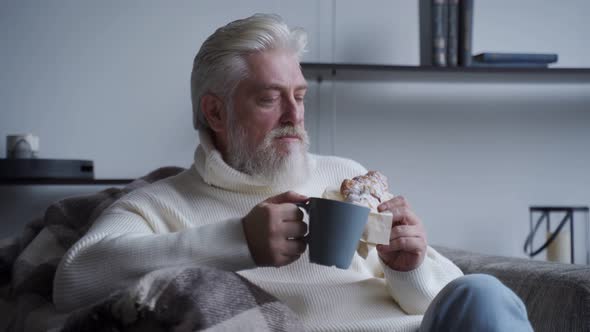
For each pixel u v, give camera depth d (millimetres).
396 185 2326
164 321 743
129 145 2195
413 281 1057
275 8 2270
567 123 2393
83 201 1396
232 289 796
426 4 2117
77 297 940
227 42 1173
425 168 2336
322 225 820
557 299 1166
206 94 1231
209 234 881
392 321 1037
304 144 1181
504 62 2143
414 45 2316
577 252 2352
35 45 2154
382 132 2318
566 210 2227
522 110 2377
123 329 753
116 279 910
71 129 2164
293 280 1131
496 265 1357
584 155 2400
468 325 836
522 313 857
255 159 1158
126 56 2195
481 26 2363
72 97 2166
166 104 2217
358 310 1099
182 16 2227
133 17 2201
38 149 2068
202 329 743
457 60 2129
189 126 2229
